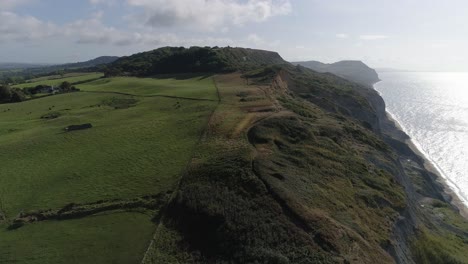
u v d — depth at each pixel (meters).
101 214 34.47
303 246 28.98
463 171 96.69
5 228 33.16
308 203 34.47
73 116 68.56
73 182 41.00
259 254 27.98
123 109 72.06
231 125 52.91
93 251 29.23
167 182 38.88
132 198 36.62
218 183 36.84
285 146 47.16
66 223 33.44
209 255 28.83
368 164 52.44
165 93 82.31
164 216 33.50
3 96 90.44
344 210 36.16
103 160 46.16
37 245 30.30
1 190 40.19
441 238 48.16
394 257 34.00
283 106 69.06
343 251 29.33
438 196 76.88
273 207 32.78
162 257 28.58
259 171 37.88
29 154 50.03
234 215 32.06
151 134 53.81
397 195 45.81
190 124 55.88
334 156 48.53
